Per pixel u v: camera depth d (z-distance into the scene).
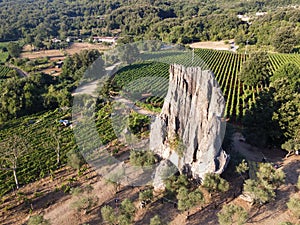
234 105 55.94
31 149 44.06
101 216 30.38
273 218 29.28
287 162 38.41
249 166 35.59
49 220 28.31
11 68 106.81
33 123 57.03
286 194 32.56
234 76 73.94
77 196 32.78
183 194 29.33
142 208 31.09
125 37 107.56
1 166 39.28
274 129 39.94
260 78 62.78
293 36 105.31
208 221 29.12
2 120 60.16
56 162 40.84
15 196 34.38
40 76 83.19
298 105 39.22
